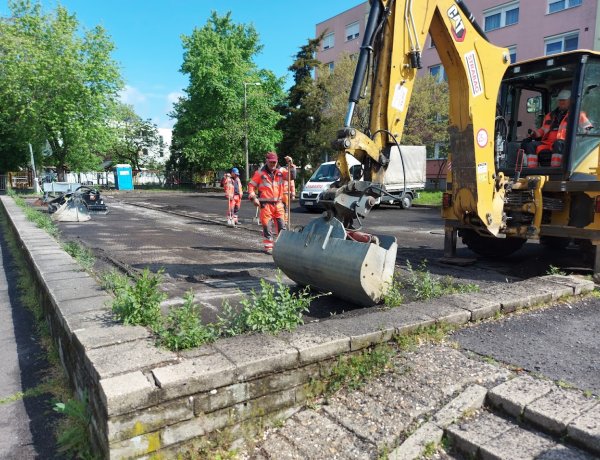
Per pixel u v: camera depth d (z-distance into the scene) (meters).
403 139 25.22
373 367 3.32
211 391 2.67
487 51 5.98
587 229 6.10
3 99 28.80
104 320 3.50
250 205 23.39
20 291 6.77
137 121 50.56
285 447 2.76
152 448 2.50
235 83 36.91
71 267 5.56
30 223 10.78
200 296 5.52
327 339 3.25
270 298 3.57
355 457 2.63
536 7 26.81
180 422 2.58
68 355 3.63
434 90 25.59
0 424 3.34
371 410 2.97
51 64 28.75
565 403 2.79
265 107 36.75
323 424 2.91
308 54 36.03
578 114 6.32
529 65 6.86
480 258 8.06
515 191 6.68
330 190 4.82
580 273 6.41
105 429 2.43
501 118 7.13
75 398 3.43
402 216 17.00
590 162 6.58
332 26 42.28
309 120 35.25
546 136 7.15
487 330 4.04
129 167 42.47
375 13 4.70
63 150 31.83
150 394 2.46
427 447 2.67
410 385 3.15
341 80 27.89
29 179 38.91
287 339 3.24
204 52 36.03
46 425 3.32
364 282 4.35
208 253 8.69
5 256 9.35
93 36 30.95
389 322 3.72
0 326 5.34
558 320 4.35
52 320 4.44
